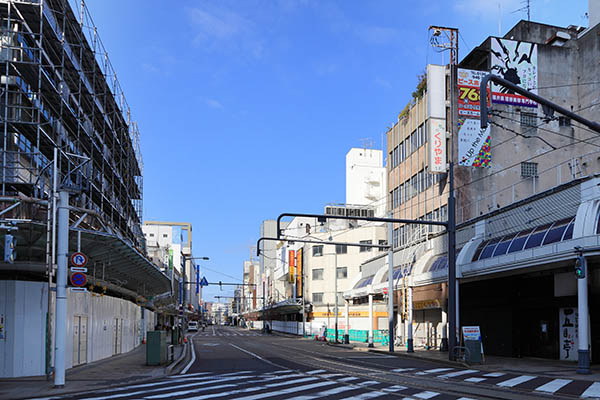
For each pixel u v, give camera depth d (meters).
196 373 21.27
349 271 70.56
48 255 17.12
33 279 20.00
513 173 39.34
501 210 27.97
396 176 49.59
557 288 25.77
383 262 48.41
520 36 43.75
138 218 47.84
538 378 18.58
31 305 19.45
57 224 17.73
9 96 23.67
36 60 25.17
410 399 13.63
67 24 28.09
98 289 26.55
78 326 23.28
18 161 23.70
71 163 27.00
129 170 42.28
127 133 39.81
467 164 38.53
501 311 29.69
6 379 18.30
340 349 40.81
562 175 39.59
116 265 25.05
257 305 139.75
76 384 16.92
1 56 23.12
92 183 27.70
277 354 33.91
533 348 27.97
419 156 44.12
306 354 34.12
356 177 81.00
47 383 17.14
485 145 38.91
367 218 24.48
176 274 83.94
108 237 19.16
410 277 36.56
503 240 26.67
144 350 37.16
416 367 24.11
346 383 17.48
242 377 19.56
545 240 22.47
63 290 16.52
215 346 44.59
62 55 25.69
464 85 39.44
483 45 40.66
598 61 39.34
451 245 26.80
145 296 42.41
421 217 43.44
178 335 44.28
